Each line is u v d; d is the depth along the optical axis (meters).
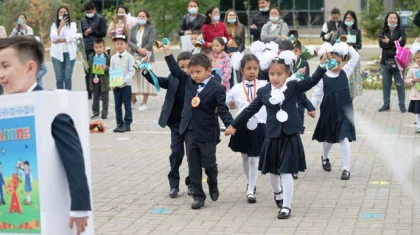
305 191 8.71
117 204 8.29
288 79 7.75
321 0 39.44
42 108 4.17
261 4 15.93
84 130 4.45
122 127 13.32
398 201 8.12
